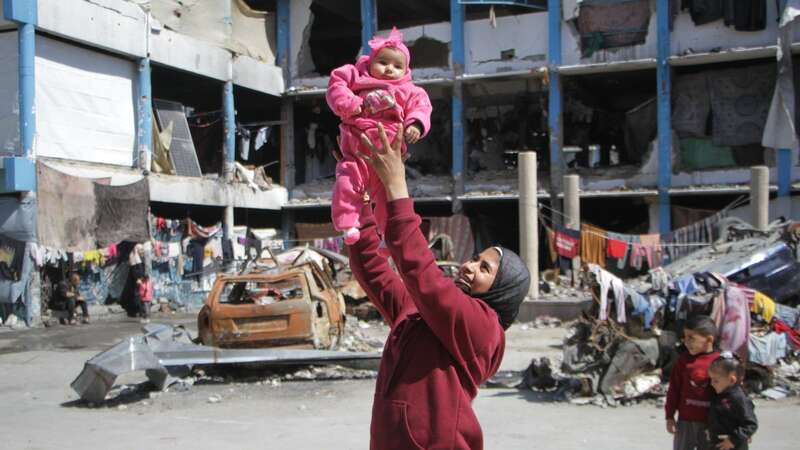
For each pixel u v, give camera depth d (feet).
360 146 8.54
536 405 28.22
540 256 85.87
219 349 33.06
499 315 8.26
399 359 7.73
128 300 69.87
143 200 67.46
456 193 86.63
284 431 24.44
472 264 8.34
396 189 7.48
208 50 81.20
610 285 28.78
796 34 72.64
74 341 50.60
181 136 78.74
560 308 56.65
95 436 23.93
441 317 7.29
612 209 93.91
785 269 37.78
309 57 95.14
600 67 80.23
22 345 48.60
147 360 30.07
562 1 82.33
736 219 61.87
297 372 34.88
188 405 28.86
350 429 24.67
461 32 86.43
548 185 84.64
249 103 98.12
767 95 75.46
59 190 60.49
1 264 59.62
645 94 97.66
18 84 60.08
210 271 79.66
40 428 25.11
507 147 95.35
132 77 71.77
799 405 27.61
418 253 7.32
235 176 85.92
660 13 77.87
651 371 28.96
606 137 93.86
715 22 76.33
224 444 22.75
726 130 76.95
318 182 95.30
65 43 64.39
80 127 65.77
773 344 29.58
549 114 83.05
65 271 62.95
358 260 8.77
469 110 94.38
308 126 102.58
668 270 43.55
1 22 59.82
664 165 78.38
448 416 7.37
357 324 56.08
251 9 96.68
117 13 68.39
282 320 35.47
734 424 14.02
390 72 9.09
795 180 73.82
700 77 78.18
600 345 29.22
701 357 15.06
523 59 84.43
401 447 7.37
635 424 25.12
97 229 63.62
